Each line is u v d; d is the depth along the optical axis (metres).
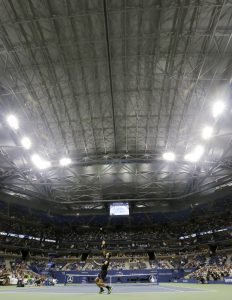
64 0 23.89
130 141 44.81
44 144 42.75
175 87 33.00
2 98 33.31
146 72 31.36
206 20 25.23
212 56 28.59
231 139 40.19
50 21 25.52
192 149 44.06
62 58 29.36
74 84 33.09
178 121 38.69
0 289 29.02
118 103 36.38
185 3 23.72
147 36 26.92
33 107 35.28
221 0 23.08
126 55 29.08
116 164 49.66
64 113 37.53
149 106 36.44
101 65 30.59
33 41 27.41
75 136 42.59
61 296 16.41
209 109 34.66
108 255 19.16
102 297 14.83
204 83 32.00
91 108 37.16
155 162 49.09
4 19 25.11
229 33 25.94
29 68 30.42
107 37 27.27
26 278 46.00
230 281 40.00
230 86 30.78
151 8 24.20
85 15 24.84
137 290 25.06
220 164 46.59
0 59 29.30
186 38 27.30
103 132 42.03
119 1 24.02
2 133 38.88
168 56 29.09
